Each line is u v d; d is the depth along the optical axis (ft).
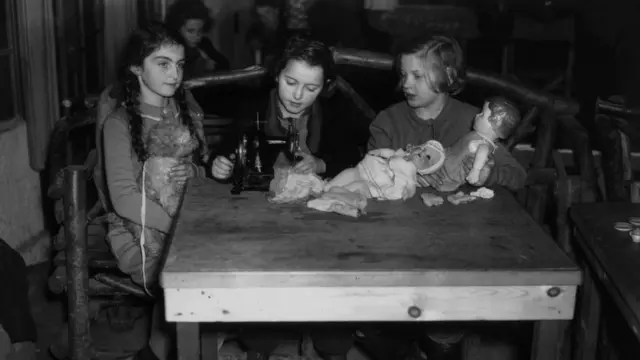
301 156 7.46
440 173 7.34
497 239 6.14
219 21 14.96
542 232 6.32
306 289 5.49
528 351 9.00
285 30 15.11
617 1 13.87
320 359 8.98
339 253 5.79
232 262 5.60
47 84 11.77
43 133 11.89
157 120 7.95
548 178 8.74
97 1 13.60
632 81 13.76
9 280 8.59
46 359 9.52
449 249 5.91
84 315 8.27
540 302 5.62
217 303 5.50
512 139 9.11
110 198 7.82
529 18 14.70
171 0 14.32
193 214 6.57
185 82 8.98
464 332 8.48
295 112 7.84
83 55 13.24
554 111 9.09
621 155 8.97
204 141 8.66
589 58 14.32
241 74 9.25
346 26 15.90
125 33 13.97
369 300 5.55
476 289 5.56
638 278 5.82
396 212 6.73
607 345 7.58
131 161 7.75
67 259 8.11
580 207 7.29
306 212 6.66
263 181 7.25
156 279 7.84
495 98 7.39
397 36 15.87
